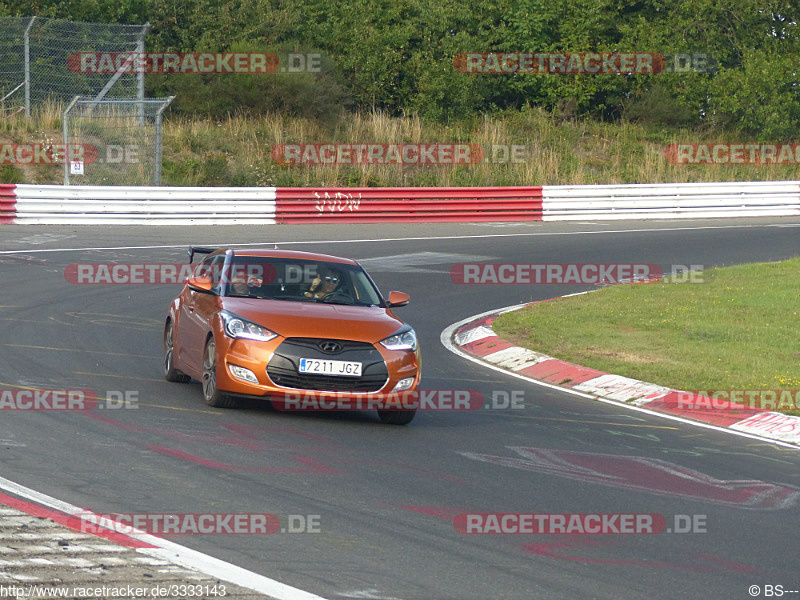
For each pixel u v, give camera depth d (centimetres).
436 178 8544
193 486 1581
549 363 3155
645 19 10919
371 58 9775
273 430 2031
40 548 1238
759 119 10100
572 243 6209
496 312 4141
